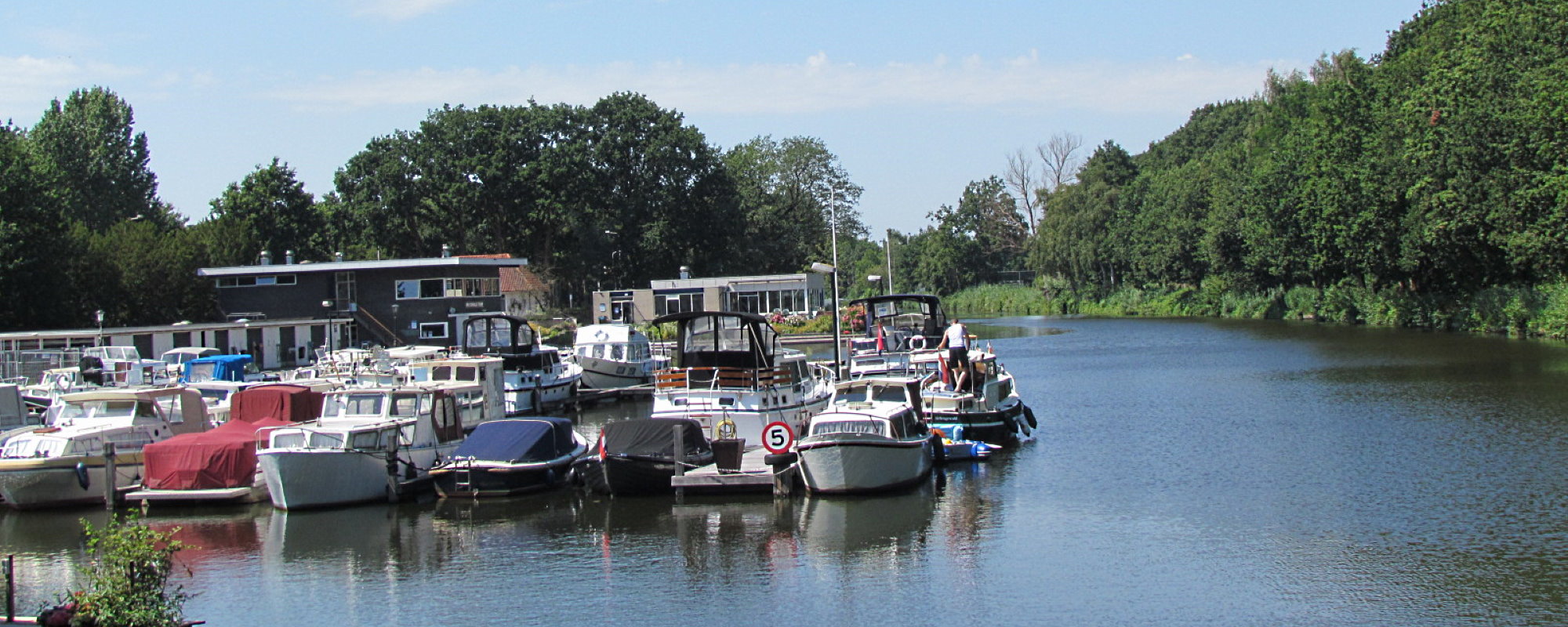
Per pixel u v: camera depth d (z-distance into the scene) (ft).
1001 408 121.19
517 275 298.97
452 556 82.48
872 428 96.22
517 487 99.04
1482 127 207.92
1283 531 83.05
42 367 156.15
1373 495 92.43
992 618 67.31
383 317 245.45
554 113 329.31
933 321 161.68
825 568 77.41
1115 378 186.60
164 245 251.60
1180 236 393.70
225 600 73.82
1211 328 311.88
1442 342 224.74
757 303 310.86
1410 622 64.75
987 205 561.43
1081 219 453.58
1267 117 358.23
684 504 95.50
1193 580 73.15
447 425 109.81
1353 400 144.97
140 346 192.44
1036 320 400.88
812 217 409.08
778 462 96.84
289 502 94.53
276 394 115.55
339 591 75.20
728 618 68.69
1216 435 122.93
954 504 93.66
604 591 73.97
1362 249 262.26
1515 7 216.74
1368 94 273.75
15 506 97.19
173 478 96.53
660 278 345.31
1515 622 64.23
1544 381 153.48
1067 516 89.10
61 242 219.00
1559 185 187.83
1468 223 214.69
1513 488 92.22
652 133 339.16
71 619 53.21
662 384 109.91
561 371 170.19
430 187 311.68
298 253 336.29
